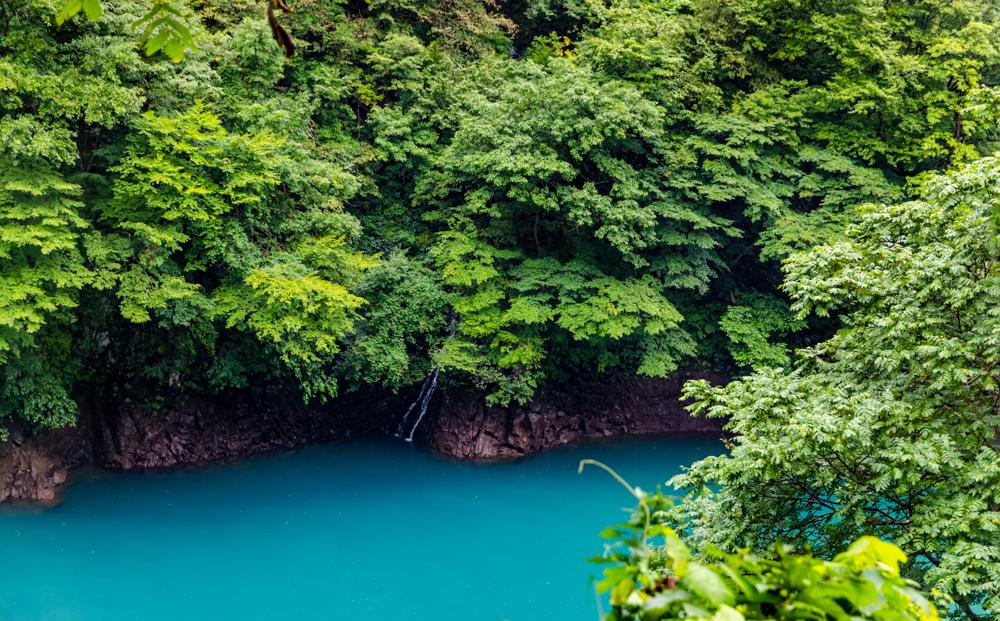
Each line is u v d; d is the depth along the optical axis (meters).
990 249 10.80
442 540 20.70
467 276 24.94
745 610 2.00
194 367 24.97
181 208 19.67
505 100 25.72
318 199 23.12
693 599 1.96
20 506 21.28
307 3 26.14
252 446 26.61
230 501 22.58
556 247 27.39
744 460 9.84
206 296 22.09
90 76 18.28
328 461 26.16
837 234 25.66
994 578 8.40
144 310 19.66
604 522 21.91
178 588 17.77
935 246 11.78
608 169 24.83
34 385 20.66
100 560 18.78
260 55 23.77
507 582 18.64
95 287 20.52
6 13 17.70
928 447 9.64
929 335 10.72
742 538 10.17
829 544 10.32
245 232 21.73
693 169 26.88
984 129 26.31
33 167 18.12
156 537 20.14
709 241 26.14
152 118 19.58
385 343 25.00
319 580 18.48
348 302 21.36
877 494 10.00
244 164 20.97
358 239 27.03
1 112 18.41
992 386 10.78
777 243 25.86
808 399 11.04
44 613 16.34
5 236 17.23
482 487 24.30
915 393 11.23
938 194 11.41
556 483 24.77
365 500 23.09
